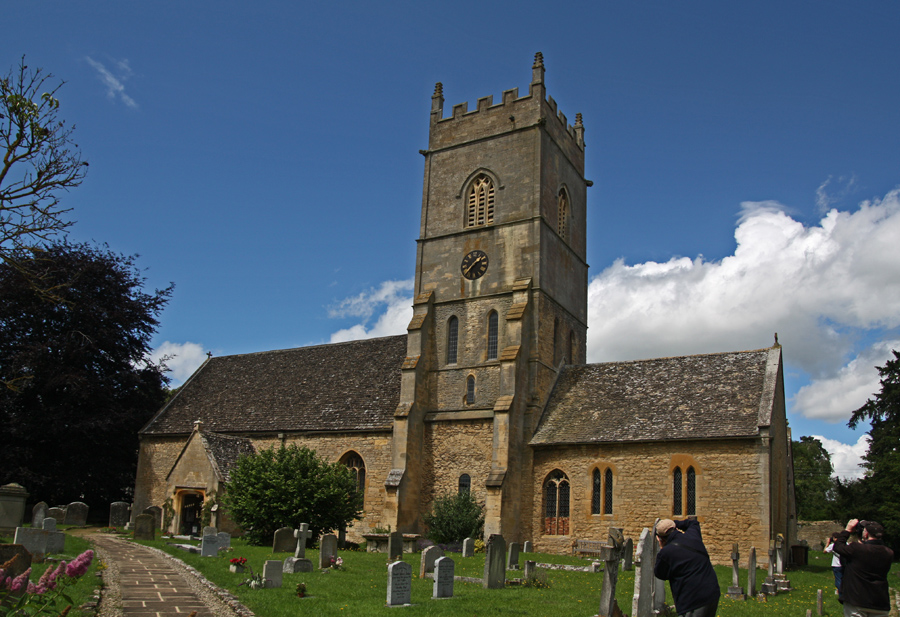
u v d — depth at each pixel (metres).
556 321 39.91
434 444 37.72
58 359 44.75
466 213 41.50
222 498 33.47
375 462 38.19
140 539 31.81
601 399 36.16
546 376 37.88
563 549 33.28
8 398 43.12
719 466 30.66
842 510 48.59
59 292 43.78
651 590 15.33
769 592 21.30
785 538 32.25
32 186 19.19
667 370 36.38
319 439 40.25
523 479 35.22
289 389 45.28
